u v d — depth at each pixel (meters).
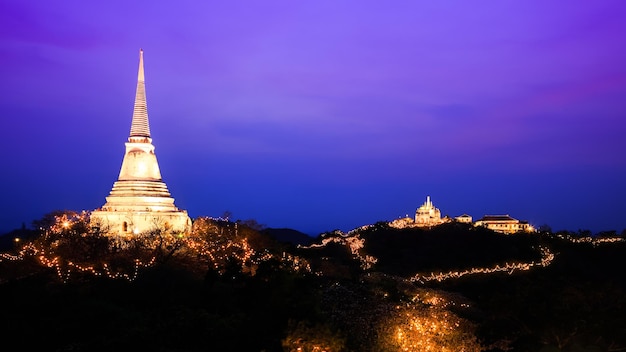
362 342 46.44
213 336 42.91
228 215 104.44
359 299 59.28
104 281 57.41
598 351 38.22
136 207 88.56
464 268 102.25
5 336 40.53
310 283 57.34
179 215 89.88
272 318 45.38
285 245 87.44
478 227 135.25
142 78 96.50
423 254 116.19
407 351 47.09
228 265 54.97
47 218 80.69
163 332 42.75
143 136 94.81
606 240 125.62
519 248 116.44
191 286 58.50
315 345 40.53
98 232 67.00
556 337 38.78
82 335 42.66
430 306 63.66
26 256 63.28
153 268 60.84
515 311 39.81
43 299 50.19
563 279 52.56
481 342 43.94
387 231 134.62
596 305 41.31
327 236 132.75
